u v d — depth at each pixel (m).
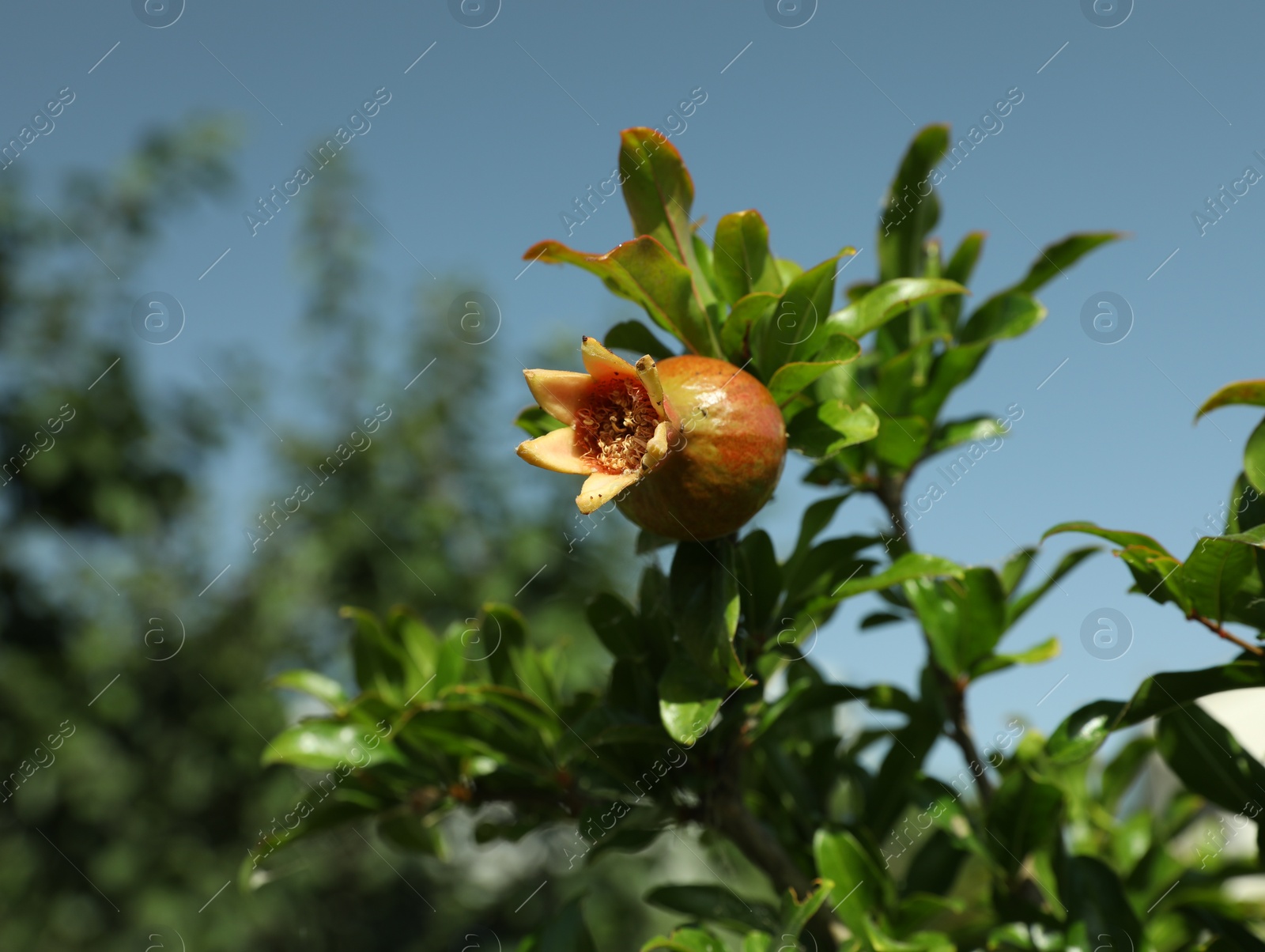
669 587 0.36
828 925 0.40
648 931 1.13
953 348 0.43
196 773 1.13
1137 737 0.50
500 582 1.18
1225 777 0.38
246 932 1.10
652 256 0.36
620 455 0.34
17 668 1.12
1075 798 0.49
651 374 0.32
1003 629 0.42
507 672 0.43
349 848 1.16
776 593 0.38
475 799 0.43
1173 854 0.49
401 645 0.47
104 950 1.08
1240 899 0.45
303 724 0.44
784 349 0.37
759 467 0.34
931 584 0.43
